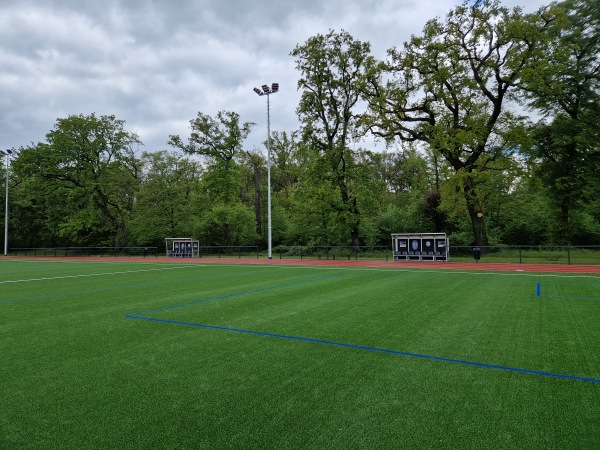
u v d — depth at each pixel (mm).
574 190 28906
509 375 4863
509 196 39438
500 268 20078
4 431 3582
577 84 28859
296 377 4855
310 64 33250
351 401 4141
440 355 5680
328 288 12945
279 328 7422
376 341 6445
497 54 27578
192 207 46750
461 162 29891
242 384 4645
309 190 35531
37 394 4414
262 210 51781
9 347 6324
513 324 7543
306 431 3510
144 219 43750
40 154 43719
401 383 4629
